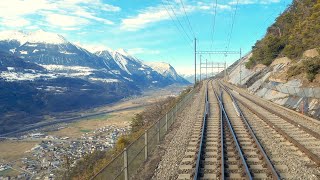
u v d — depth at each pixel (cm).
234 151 1391
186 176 1108
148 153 1463
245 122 2175
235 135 1678
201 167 1177
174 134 1941
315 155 1255
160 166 1284
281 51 6056
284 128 2012
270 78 4872
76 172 2089
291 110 2925
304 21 5106
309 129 1819
